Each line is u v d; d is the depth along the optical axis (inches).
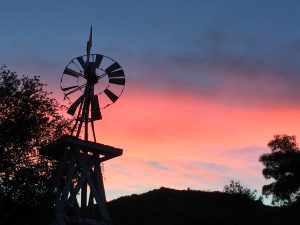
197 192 2950.3
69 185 755.4
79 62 842.8
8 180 909.2
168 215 2546.8
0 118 948.6
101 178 799.1
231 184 2719.0
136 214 2573.8
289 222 2369.6
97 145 794.2
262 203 2748.5
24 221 903.1
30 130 952.3
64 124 1032.2
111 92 821.2
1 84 979.9
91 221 753.0
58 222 719.1
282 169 2785.4
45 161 961.5
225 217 2326.5
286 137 2938.0
